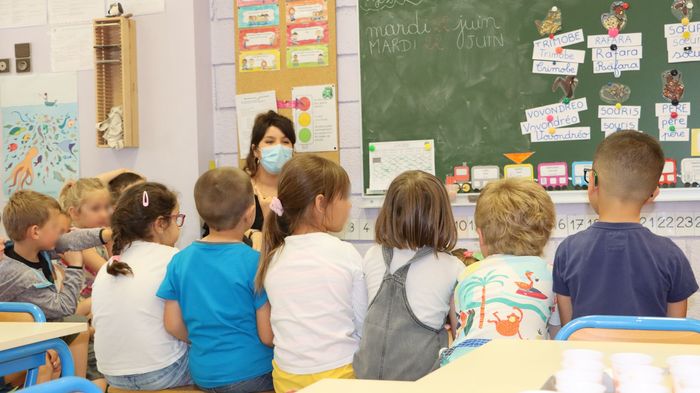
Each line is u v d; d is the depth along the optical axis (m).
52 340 1.79
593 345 1.26
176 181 3.51
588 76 3.02
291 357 1.86
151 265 2.17
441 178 3.23
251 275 2.02
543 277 1.73
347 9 3.37
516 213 1.81
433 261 1.86
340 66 3.39
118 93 3.55
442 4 3.21
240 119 3.53
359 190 3.37
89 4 3.62
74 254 2.65
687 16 2.89
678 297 1.74
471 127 3.19
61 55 3.66
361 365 1.80
